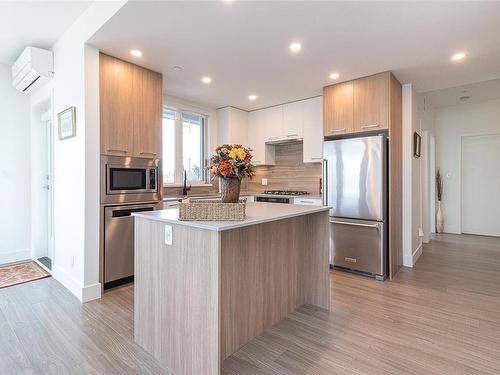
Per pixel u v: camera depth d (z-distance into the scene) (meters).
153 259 1.85
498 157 5.55
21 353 1.84
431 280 3.21
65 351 1.87
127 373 1.67
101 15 2.30
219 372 1.51
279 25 2.29
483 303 2.60
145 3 2.00
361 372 1.67
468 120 5.73
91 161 2.66
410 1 1.97
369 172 3.29
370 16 2.16
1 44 3.15
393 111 3.38
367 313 2.42
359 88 3.47
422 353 1.85
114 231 2.86
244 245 1.99
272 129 4.84
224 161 1.90
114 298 2.68
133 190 3.03
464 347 1.91
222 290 1.83
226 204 1.68
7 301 2.60
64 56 2.93
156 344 1.82
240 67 3.16
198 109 4.72
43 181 3.96
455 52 2.77
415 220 3.99
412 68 3.17
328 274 2.50
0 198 3.70
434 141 6.00
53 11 2.53
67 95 2.89
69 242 2.88
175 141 4.41
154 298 1.84
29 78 3.28
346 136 3.76
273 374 1.66
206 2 1.99
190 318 1.62
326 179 3.65
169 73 3.33
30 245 3.95
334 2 1.99
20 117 3.83
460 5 2.02
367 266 3.33
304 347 1.93
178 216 1.79
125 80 2.96
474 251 4.50
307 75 3.39
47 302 2.59
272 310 2.24
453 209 5.96
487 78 3.49
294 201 4.38
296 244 2.52
